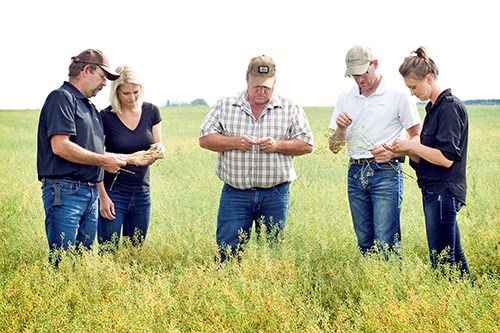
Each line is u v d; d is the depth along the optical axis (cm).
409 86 500
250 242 565
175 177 1226
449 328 383
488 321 383
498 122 3375
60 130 516
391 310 399
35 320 406
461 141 494
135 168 606
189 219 743
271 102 566
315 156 1508
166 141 2264
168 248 623
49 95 528
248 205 584
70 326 402
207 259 560
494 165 1328
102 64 542
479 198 824
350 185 585
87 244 568
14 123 3428
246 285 458
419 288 439
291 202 858
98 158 535
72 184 536
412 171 1282
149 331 387
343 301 475
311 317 419
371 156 564
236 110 570
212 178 1155
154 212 811
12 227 723
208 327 400
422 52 493
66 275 493
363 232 589
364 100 568
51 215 536
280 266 503
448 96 492
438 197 499
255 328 409
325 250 570
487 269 554
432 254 510
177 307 436
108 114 601
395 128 566
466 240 614
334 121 596
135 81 584
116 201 612
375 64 554
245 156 565
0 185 1045
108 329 390
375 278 468
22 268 521
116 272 494
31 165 1409
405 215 745
